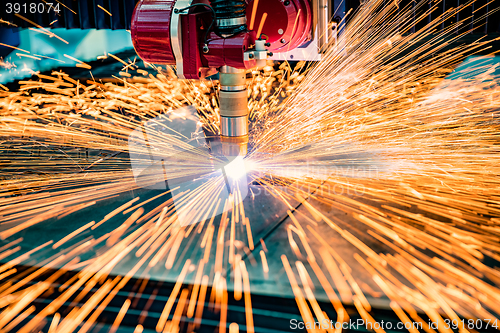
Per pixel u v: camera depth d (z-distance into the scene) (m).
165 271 1.26
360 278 1.18
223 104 1.57
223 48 1.40
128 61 4.98
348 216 1.50
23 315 1.18
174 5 1.43
